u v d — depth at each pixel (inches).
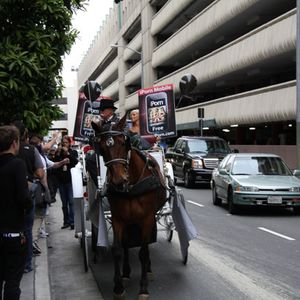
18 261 194.2
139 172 252.8
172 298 258.5
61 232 462.3
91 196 322.7
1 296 198.5
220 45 1572.3
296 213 567.2
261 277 297.0
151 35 2112.5
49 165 383.2
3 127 194.9
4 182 190.9
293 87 972.6
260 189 538.3
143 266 252.5
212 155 893.8
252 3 1109.7
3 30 322.7
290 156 1074.7
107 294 270.5
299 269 315.3
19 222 193.5
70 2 350.9
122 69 2792.8
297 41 749.3
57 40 343.0
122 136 238.7
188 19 1763.0
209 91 1742.1
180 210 303.4
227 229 463.5
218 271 311.6
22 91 305.3
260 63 1127.6
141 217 255.0
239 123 1227.9
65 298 264.2
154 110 420.8
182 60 1883.6
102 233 265.7
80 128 422.9
